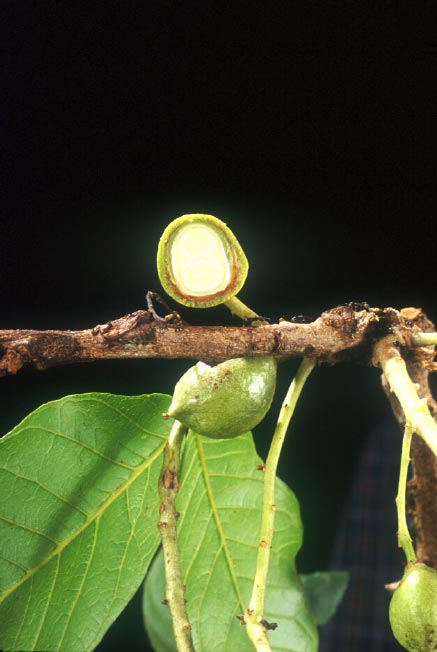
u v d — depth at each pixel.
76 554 0.50
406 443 0.46
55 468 0.49
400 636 0.46
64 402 0.49
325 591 0.57
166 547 0.46
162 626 0.55
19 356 0.45
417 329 0.48
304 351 0.47
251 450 0.53
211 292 0.47
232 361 0.46
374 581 0.91
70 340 0.45
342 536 0.96
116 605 0.50
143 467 0.50
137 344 0.45
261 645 0.45
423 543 0.52
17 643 0.49
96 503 0.50
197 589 0.53
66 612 0.50
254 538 0.53
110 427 0.50
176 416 0.46
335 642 0.85
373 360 0.47
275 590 0.53
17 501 0.49
